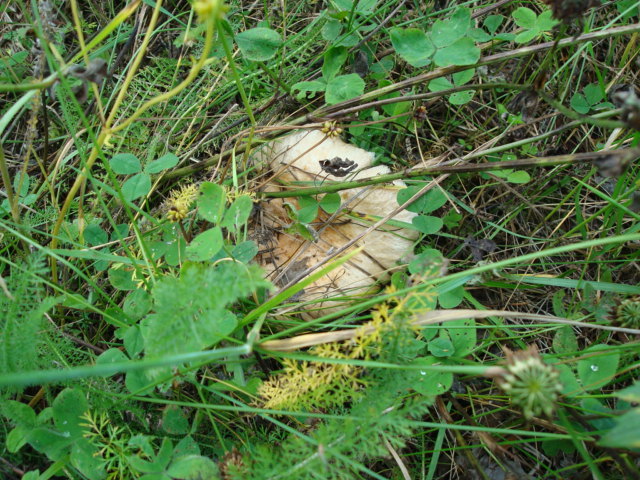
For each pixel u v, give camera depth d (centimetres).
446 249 37
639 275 34
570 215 37
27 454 27
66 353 28
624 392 20
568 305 34
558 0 25
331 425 23
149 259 29
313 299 33
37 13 27
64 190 37
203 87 38
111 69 37
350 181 33
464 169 31
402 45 31
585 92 38
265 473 22
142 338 28
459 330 30
